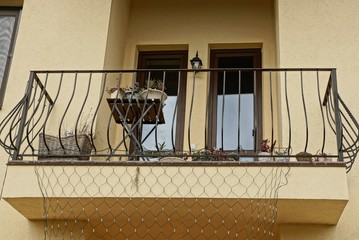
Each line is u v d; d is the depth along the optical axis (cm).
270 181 452
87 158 515
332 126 540
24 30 627
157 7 727
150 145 661
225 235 530
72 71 520
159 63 711
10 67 637
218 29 705
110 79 622
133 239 555
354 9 607
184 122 661
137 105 546
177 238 548
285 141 539
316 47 588
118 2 668
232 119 668
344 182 446
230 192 450
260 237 528
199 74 683
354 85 563
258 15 710
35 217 514
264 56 684
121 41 682
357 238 490
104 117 590
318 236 492
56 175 468
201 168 460
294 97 559
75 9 635
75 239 506
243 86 687
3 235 519
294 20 605
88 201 468
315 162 454
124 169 466
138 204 470
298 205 457
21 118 499
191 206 469
